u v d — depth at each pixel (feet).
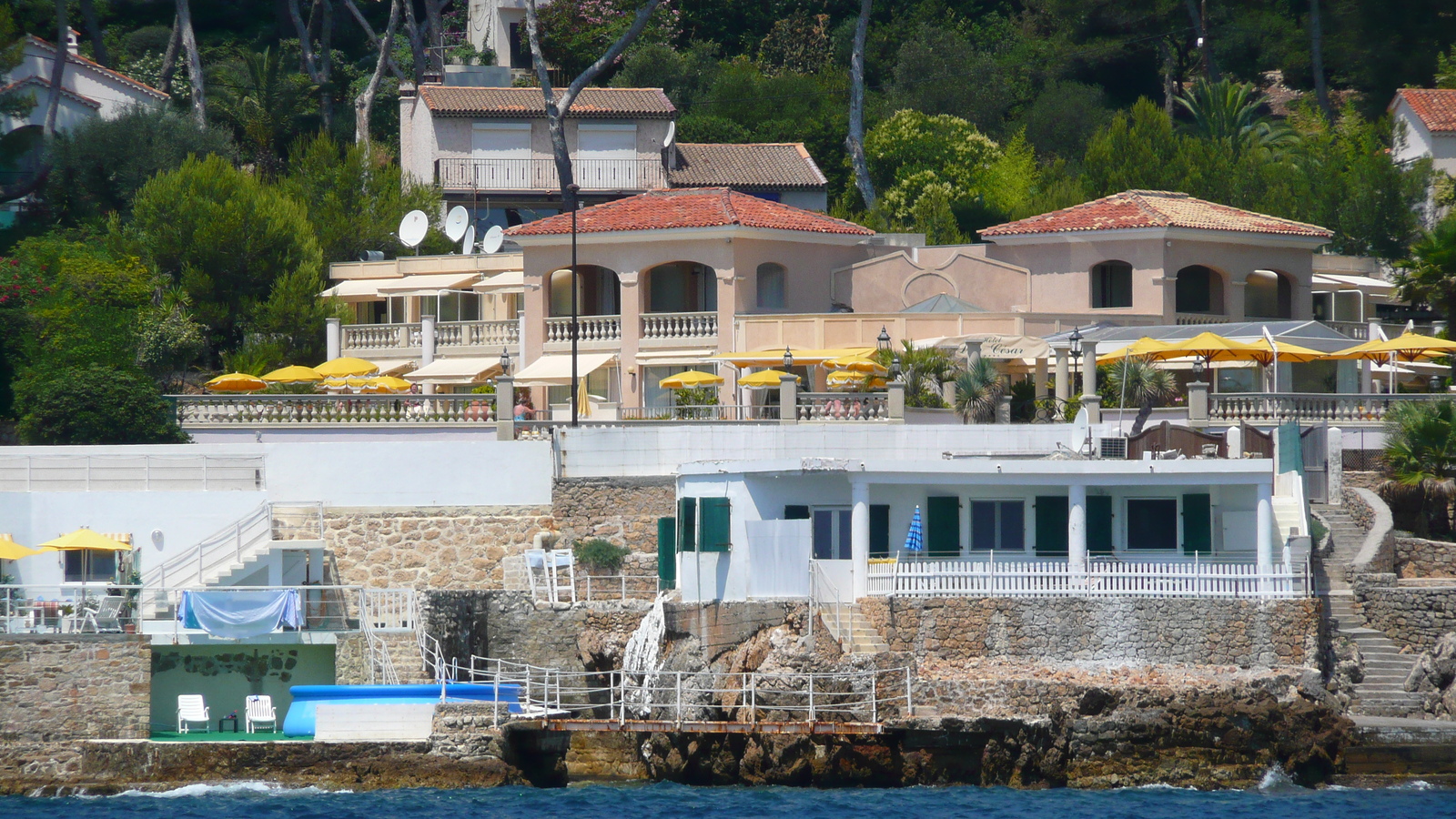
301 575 562.25
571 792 472.85
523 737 494.59
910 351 641.81
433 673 513.45
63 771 478.18
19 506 546.26
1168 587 500.74
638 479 572.51
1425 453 578.25
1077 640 499.10
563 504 574.15
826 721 472.85
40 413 627.46
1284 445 547.08
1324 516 565.12
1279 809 438.81
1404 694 508.94
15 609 517.55
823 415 623.36
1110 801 450.30
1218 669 493.77
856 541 504.02
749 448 578.66
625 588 555.69
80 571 545.85
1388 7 482.69
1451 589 519.19
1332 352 653.30
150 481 572.92
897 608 496.64
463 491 575.38
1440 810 439.22
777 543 506.07
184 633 501.56
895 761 474.49
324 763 478.18
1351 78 514.27
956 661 496.23
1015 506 516.32
